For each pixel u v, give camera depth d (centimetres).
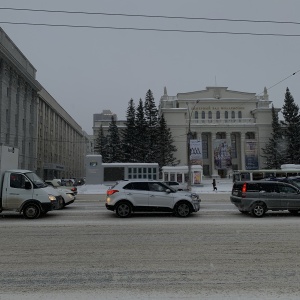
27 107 5641
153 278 564
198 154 4850
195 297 475
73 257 703
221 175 7344
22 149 5425
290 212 1509
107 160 6931
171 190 1373
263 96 7912
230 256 708
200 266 635
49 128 7300
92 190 3847
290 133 6397
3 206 1295
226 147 6631
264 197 1367
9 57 4644
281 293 490
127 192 1345
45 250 764
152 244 823
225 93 7781
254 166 6769
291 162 6341
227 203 2045
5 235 941
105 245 813
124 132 6538
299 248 780
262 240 869
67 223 1168
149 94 6625
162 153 6388
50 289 510
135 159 6241
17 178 1318
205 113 7606
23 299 468
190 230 1018
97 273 593
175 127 7319
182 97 7694
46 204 1310
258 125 7381
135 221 1218
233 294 487
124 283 539
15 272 600
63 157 8769
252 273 590
